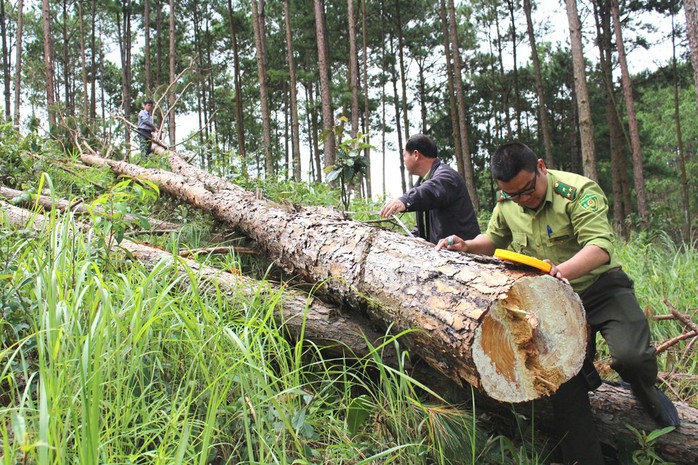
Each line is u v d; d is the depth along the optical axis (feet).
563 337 7.10
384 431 7.86
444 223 12.30
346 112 77.77
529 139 89.20
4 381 7.66
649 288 15.37
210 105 93.91
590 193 8.43
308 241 10.25
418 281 7.79
